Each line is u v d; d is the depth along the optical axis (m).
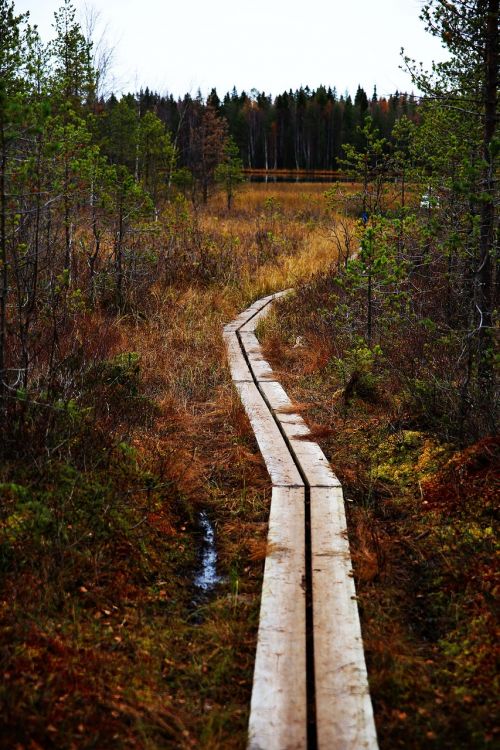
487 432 5.39
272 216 25.06
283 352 9.35
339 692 2.99
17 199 5.17
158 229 11.74
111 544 4.10
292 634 3.38
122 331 9.25
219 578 4.17
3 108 4.30
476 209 6.32
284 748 2.69
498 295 6.56
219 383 7.97
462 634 3.49
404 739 2.84
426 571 4.15
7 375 5.42
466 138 7.26
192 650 3.46
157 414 6.60
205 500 5.16
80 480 4.50
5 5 6.84
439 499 4.89
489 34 5.61
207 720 2.95
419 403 6.42
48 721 2.71
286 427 6.50
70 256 9.66
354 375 7.25
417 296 8.60
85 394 5.88
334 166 67.88
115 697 2.95
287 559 4.09
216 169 33.97
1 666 2.93
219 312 11.73
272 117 69.94
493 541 4.22
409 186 10.84
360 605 3.77
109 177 9.30
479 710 2.92
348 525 4.73
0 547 3.69
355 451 6.05
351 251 16.77
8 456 4.53
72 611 3.48
